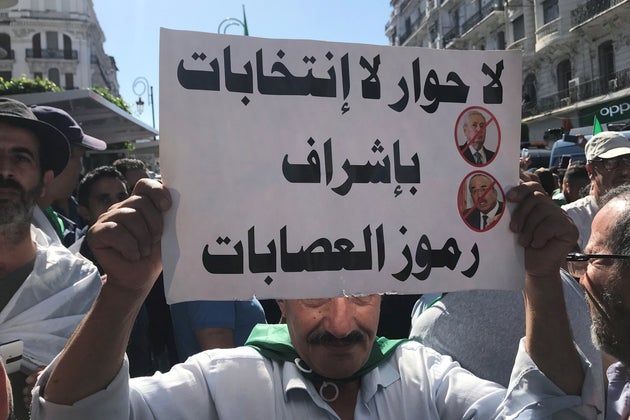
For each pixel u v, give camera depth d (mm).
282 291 1131
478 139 1241
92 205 3215
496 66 1262
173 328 2504
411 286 1182
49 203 2988
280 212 1146
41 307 1745
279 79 1163
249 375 1347
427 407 1369
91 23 50844
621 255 1185
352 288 1157
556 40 23359
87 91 7062
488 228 1224
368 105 1200
